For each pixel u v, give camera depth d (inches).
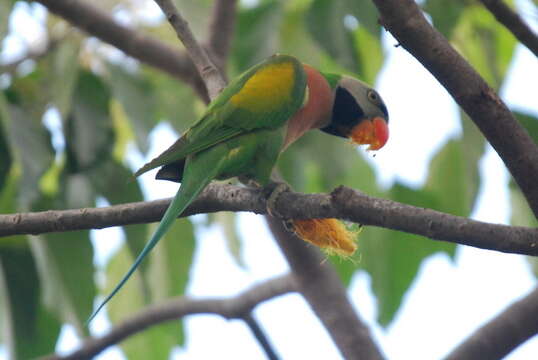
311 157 411.8
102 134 411.5
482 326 404.2
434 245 423.5
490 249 242.2
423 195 427.5
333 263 442.3
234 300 463.2
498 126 247.3
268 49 419.5
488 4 309.6
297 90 359.6
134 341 497.0
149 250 283.3
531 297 404.5
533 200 253.6
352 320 431.5
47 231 295.6
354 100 408.2
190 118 443.5
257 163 347.6
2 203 417.7
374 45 443.8
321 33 382.0
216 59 435.8
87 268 400.2
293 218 290.0
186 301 461.7
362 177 430.9
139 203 298.0
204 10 444.1
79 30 430.6
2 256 405.7
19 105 406.6
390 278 427.5
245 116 342.6
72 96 411.8
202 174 325.4
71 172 407.5
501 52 443.2
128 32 426.6
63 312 406.6
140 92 418.3
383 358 427.8
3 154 391.2
